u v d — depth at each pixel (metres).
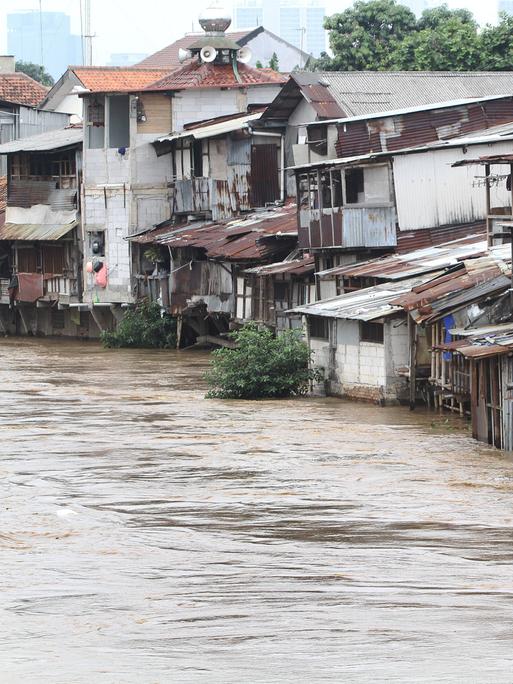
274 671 15.50
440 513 24.73
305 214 51.72
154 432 36.03
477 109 52.94
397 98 59.25
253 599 18.66
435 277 41.78
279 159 64.75
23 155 76.31
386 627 17.17
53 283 75.38
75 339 75.88
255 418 38.66
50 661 16.00
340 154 53.97
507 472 28.97
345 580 19.70
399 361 40.56
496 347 31.78
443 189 47.62
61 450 33.06
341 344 43.16
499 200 47.34
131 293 70.19
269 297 55.81
